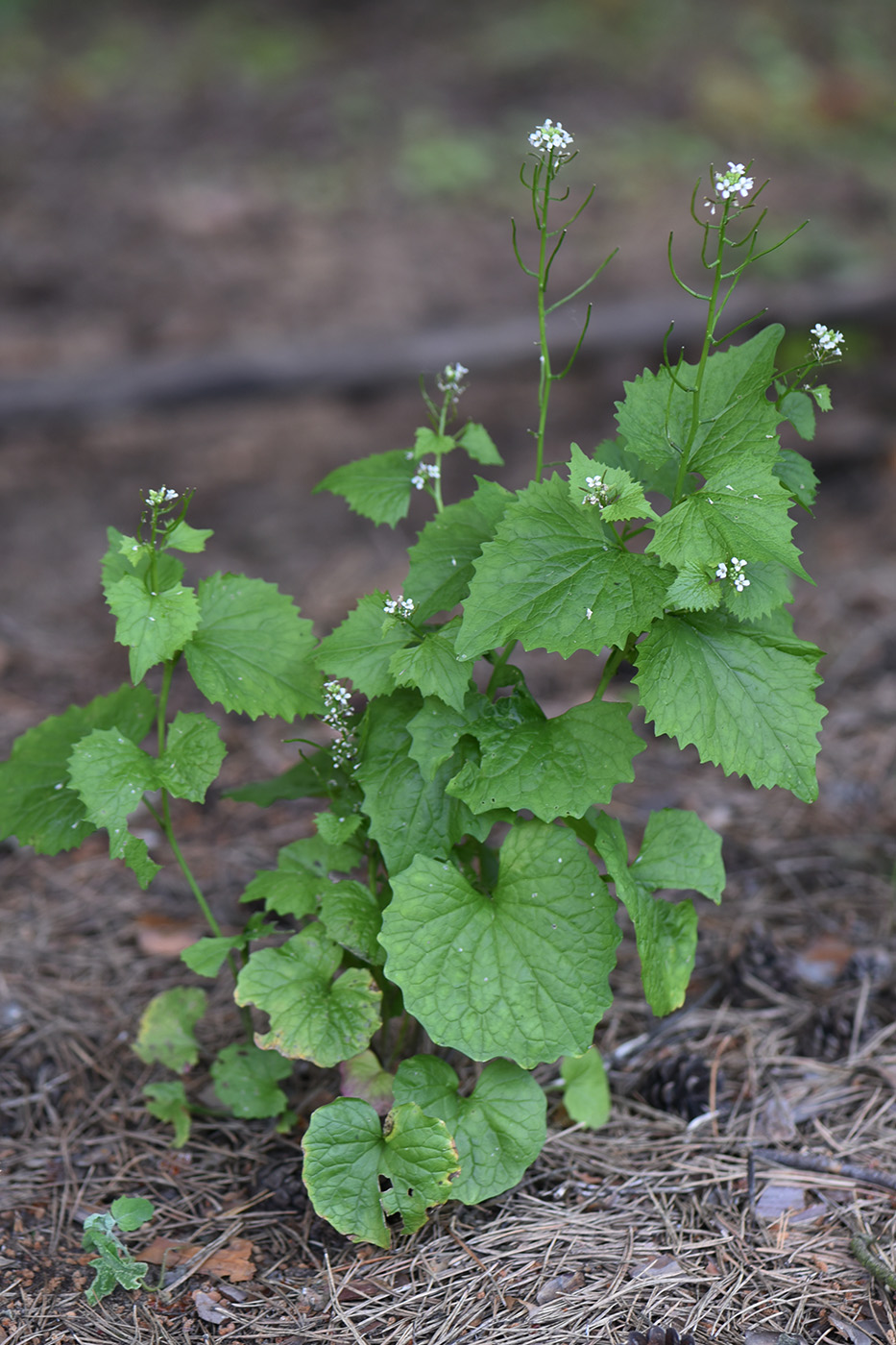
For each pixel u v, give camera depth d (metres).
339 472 1.53
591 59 5.16
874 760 1.85
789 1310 1.46
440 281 3.77
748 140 4.75
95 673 2.05
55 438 3.09
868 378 3.26
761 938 1.66
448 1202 1.51
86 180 4.28
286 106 4.78
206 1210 1.51
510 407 3.22
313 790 1.54
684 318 3.32
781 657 1.45
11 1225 1.50
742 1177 1.52
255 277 3.78
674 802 1.82
